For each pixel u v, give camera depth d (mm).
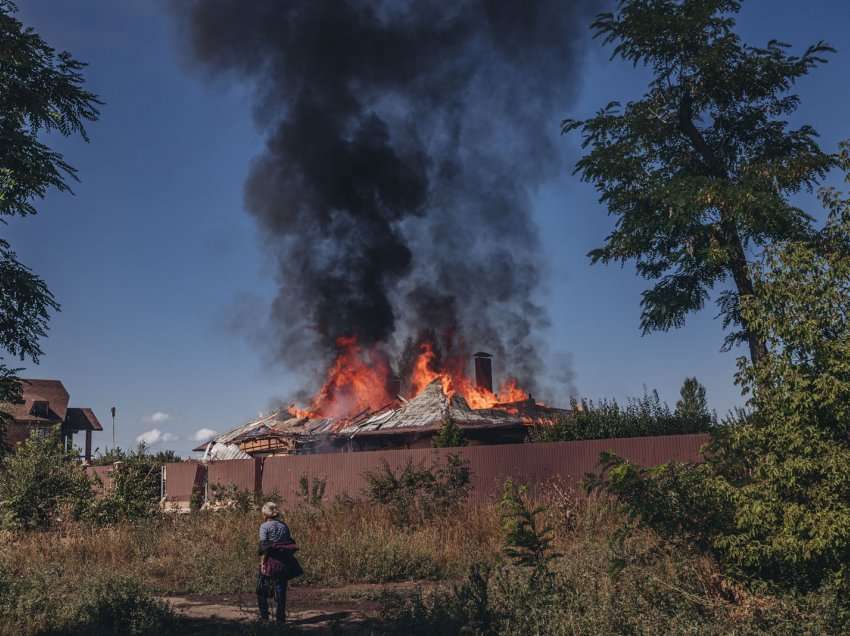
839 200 7727
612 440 18375
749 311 7602
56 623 9359
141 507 21844
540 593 7812
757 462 7605
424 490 19453
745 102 25531
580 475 18625
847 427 7004
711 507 7762
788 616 6711
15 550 16609
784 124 25250
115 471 23391
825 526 6703
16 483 20672
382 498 19750
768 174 23219
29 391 68812
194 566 14734
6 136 12391
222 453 45562
